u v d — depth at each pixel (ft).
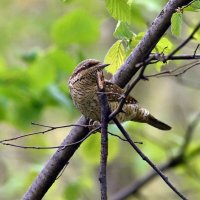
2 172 56.90
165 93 64.59
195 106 64.75
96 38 37.96
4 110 39.60
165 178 21.16
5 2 57.00
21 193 47.21
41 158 52.08
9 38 55.47
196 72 49.44
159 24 23.97
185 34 36.09
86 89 26.89
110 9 23.41
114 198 43.29
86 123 27.37
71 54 38.34
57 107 40.22
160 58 18.80
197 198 55.88
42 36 56.80
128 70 25.02
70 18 37.01
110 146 41.24
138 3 34.37
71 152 26.68
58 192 52.01
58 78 38.93
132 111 28.32
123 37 24.59
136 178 55.36
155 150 47.57
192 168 43.62
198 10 23.52
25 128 39.99
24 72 38.45
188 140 42.42
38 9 57.11
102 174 20.22
